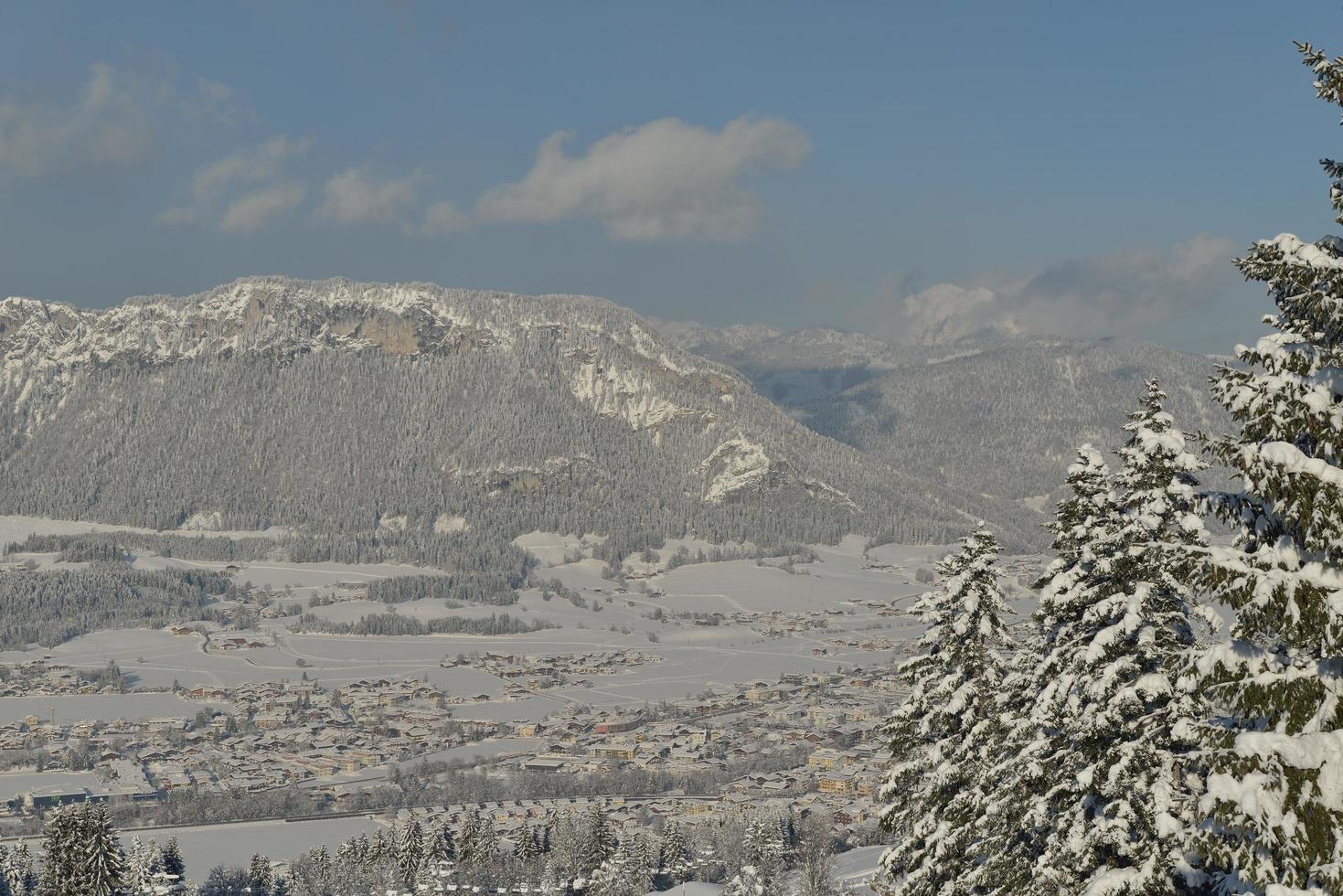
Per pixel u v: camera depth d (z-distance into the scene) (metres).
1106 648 25.11
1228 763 15.12
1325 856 14.13
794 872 122.06
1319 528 14.80
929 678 35.53
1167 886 22.23
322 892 150.88
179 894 129.25
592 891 139.75
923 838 35.47
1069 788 25.88
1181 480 25.19
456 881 146.62
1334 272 15.40
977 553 34.66
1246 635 15.79
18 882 127.81
